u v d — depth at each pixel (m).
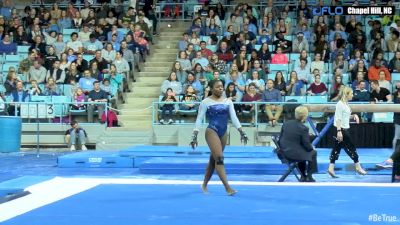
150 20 23.67
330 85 18.62
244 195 7.77
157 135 17.91
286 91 18.06
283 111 17.27
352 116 14.04
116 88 19.39
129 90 20.36
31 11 23.41
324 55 20.08
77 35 21.55
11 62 20.89
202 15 22.92
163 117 18.11
